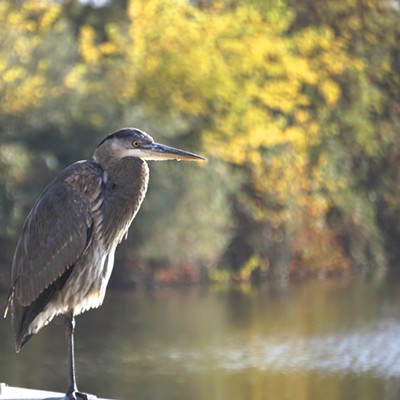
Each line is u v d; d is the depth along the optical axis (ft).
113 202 25.52
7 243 82.38
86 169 25.43
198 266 86.74
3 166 82.84
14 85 87.45
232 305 76.74
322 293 82.74
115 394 52.03
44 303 25.22
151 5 94.94
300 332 66.28
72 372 24.62
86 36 93.66
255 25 95.25
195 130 90.27
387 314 72.18
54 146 85.10
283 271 91.45
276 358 59.82
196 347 62.08
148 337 64.90
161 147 25.64
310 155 94.84
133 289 83.61
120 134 25.71
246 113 91.66
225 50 94.48
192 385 53.98
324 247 94.68
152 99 91.91
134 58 93.15
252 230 90.58
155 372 56.75
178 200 84.12
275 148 92.53
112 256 25.91
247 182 91.45
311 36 94.84
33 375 55.72
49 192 25.41
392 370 56.95
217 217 86.12
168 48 93.76
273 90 92.99
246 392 52.75
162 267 85.25
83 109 87.04
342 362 58.80
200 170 85.51
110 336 65.21
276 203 91.71
